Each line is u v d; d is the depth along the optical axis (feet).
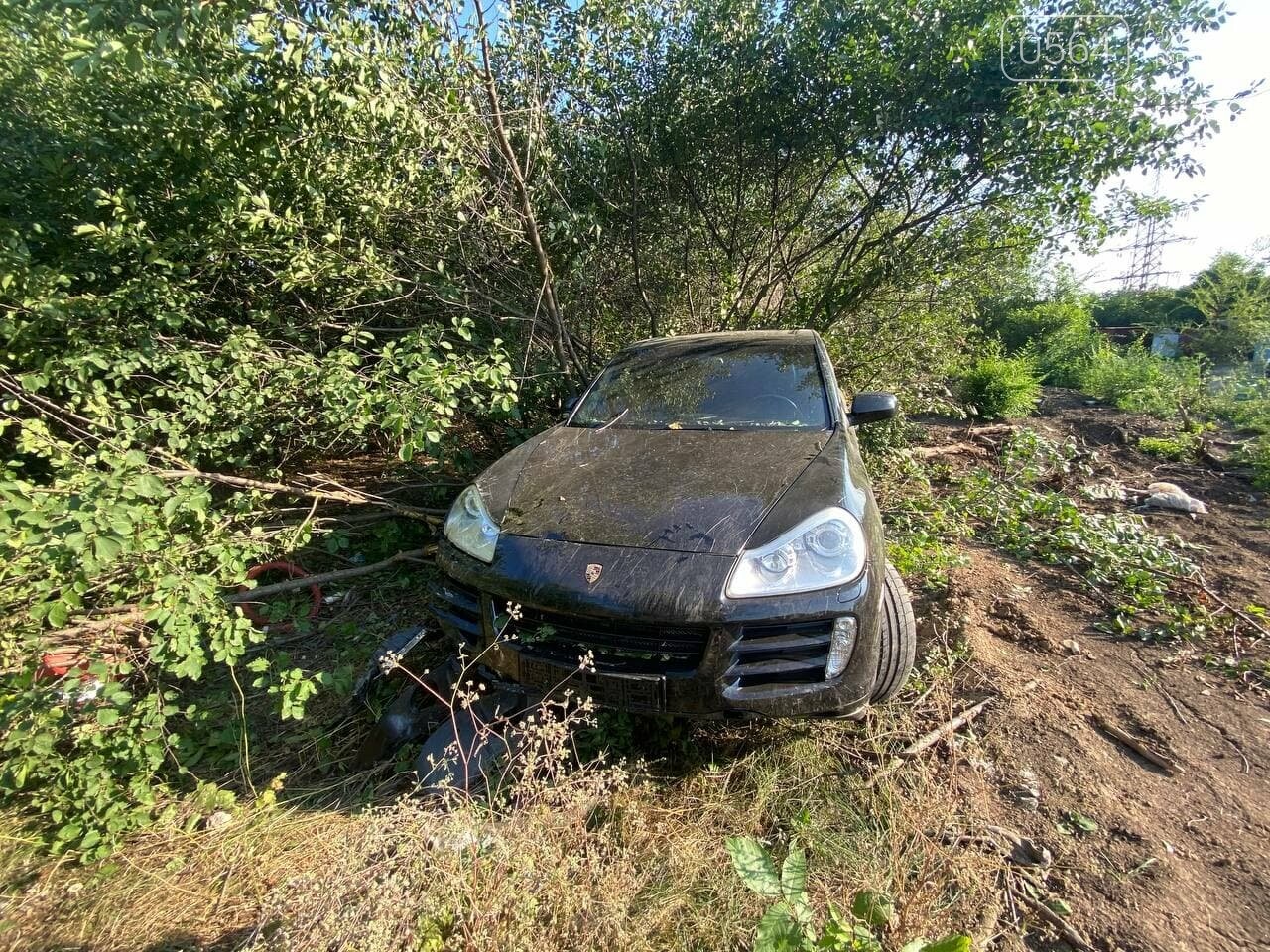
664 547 6.59
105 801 6.42
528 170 14.32
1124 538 13.83
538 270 15.65
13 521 6.17
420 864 5.10
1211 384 33.40
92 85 10.85
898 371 21.04
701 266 20.83
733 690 6.21
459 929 4.96
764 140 18.39
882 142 17.30
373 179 12.59
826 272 21.06
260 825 6.66
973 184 16.93
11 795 6.88
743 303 21.77
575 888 5.13
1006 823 6.47
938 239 19.10
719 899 5.52
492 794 6.40
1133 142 14.79
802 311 19.99
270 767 7.53
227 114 10.76
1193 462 22.70
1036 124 14.83
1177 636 10.39
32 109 11.68
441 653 8.78
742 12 16.40
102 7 8.21
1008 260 20.33
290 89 10.17
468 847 5.40
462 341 15.16
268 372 11.47
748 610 6.12
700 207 19.51
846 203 20.51
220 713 8.41
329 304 13.74
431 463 12.76
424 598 11.48
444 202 13.62
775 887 4.84
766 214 20.21
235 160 11.52
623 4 15.69
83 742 6.71
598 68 16.62
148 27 8.27
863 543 6.72
